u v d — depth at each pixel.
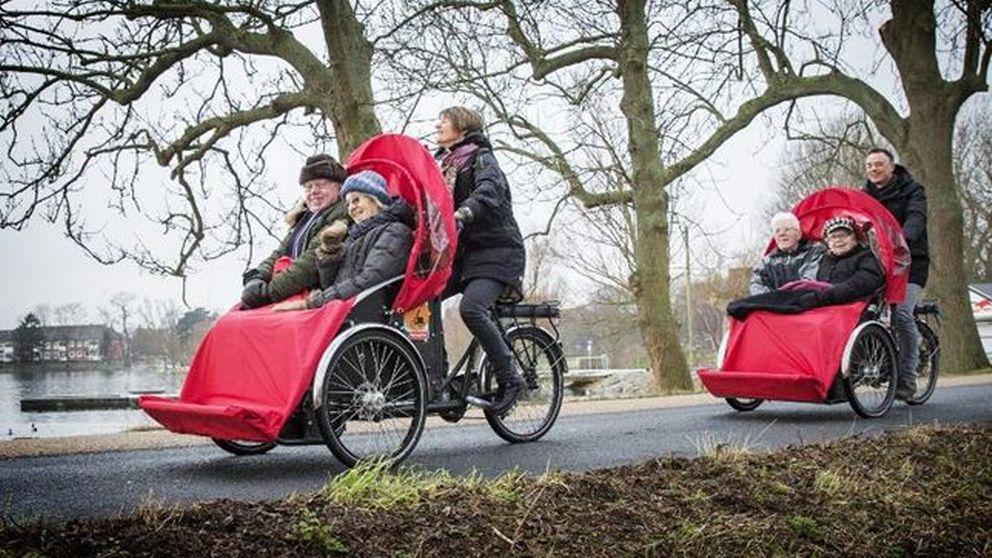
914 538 4.34
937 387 11.82
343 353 5.09
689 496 4.25
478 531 3.46
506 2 14.27
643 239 16.94
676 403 10.26
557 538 3.55
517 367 6.59
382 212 5.59
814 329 7.82
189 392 5.30
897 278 8.15
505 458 5.77
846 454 5.48
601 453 5.98
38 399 17.02
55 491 4.57
